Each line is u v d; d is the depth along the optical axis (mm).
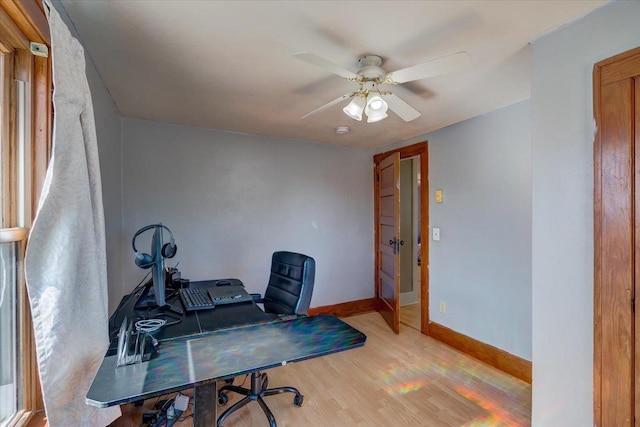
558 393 1413
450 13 1288
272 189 3467
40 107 1110
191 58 1674
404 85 2020
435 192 3146
